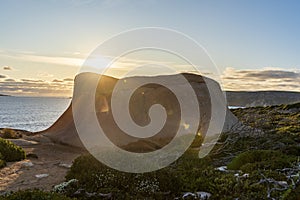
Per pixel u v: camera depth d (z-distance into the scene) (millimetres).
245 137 17656
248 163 10891
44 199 6730
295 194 7344
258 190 8039
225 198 7707
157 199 8109
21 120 58062
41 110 94500
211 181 8977
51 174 11836
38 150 18625
